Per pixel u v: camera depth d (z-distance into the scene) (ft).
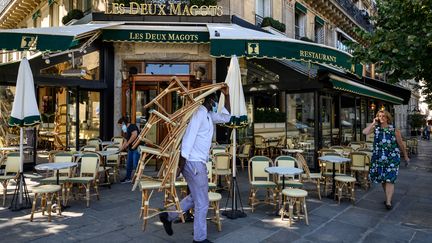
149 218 14.67
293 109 32.17
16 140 31.78
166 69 33.01
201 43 31.99
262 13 41.06
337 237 13.98
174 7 32.01
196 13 32.30
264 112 36.55
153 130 31.12
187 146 12.08
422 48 15.26
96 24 29.22
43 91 42.60
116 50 32.89
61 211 17.17
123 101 32.40
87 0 37.52
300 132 31.53
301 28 49.06
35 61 28.86
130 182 24.73
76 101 31.48
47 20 48.52
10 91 29.35
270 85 32.30
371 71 60.80
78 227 14.80
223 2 34.32
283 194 16.10
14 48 20.38
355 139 44.55
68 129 32.17
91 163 19.70
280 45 22.95
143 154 12.64
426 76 16.66
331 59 24.79
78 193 19.85
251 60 34.37
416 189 23.91
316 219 16.44
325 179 21.66
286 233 14.37
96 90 32.53
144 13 31.53
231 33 25.63
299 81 30.25
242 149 31.40
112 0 32.19
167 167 12.72
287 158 19.26
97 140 29.09
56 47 21.44
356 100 45.85
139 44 32.65
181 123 12.23
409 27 16.15
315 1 51.08
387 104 62.28
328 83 28.40
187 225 15.14
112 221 15.67
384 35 16.74
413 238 13.97
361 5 79.66
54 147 39.22
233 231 14.55
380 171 18.60
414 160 42.60
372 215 17.25
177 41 29.37
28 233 14.01
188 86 30.32
